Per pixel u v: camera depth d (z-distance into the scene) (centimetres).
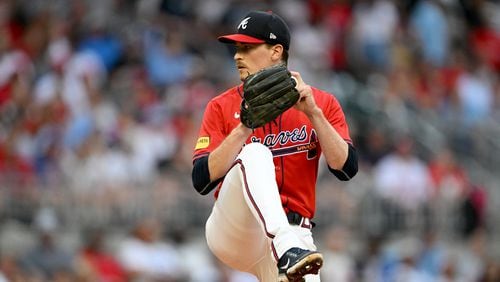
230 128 2211
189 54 6053
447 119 6016
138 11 6316
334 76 6134
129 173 5094
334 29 6506
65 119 5306
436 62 6469
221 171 2130
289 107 2059
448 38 6694
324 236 5066
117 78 5831
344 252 4869
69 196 4972
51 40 5894
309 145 2203
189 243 4931
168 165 5203
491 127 6159
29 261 4497
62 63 5678
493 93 6594
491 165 5884
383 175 5269
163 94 5638
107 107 5469
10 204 4947
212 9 6462
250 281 4644
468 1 7069
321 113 2134
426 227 5200
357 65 6322
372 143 5459
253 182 2052
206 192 2183
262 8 6556
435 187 5328
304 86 2112
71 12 6188
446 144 5862
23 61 5778
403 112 5878
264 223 2027
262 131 2198
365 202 5188
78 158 5084
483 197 5422
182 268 4756
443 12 6706
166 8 6381
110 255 4684
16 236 4762
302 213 2200
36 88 5606
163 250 4700
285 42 2195
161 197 5022
